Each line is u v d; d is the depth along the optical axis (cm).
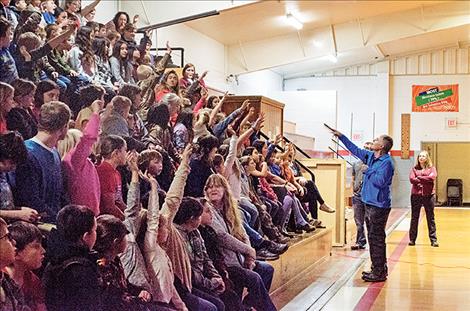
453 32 1703
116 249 325
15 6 424
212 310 377
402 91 1962
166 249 377
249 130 590
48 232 302
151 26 988
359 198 913
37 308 291
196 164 475
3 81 333
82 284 294
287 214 696
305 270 700
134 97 433
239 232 466
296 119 1773
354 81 1975
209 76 1350
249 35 1405
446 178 2142
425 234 1166
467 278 708
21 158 294
